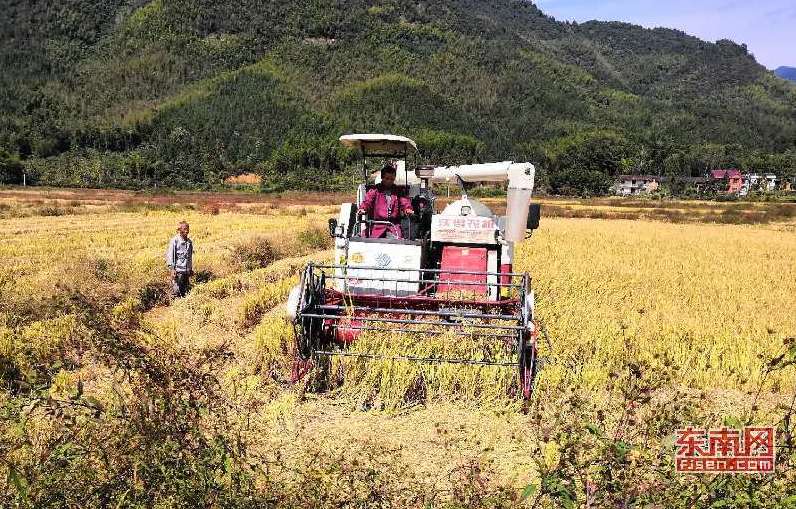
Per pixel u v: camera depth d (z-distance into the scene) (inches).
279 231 1049.5
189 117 5856.3
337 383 301.0
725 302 545.3
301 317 289.9
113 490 150.9
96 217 1378.0
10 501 158.6
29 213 1390.3
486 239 369.1
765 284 660.1
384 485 184.9
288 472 203.9
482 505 167.0
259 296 474.3
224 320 416.8
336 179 3708.2
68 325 344.5
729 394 314.8
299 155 4224.9
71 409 176.1
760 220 1843.0
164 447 152.2
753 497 141.6
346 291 319.0
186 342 349.1
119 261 633.0
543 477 156.6
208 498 151.0
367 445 227.0
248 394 272.8
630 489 150.0
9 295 457.7
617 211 2110.0
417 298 307.3
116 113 6747.1
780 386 323.3
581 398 277.3
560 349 349.1
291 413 264.2
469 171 414.0
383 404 285.4
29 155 4638.3
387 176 365.1
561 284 563.8
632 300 530.6
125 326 187.0
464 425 257.9
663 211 2146.9
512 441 247.3
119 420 165.0
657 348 360.2
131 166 3671.3
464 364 299.4
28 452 176.1
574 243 1008.9
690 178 4697.3
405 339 318.7
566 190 3895.2
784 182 4766.2
